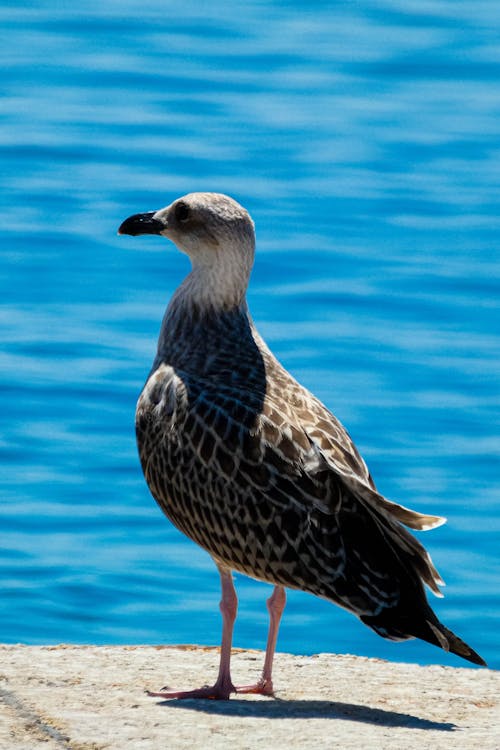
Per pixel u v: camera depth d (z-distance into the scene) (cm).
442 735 841
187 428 931
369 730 847
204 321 993
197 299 995
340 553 871
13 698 909
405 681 995
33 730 841
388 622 856
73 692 929
